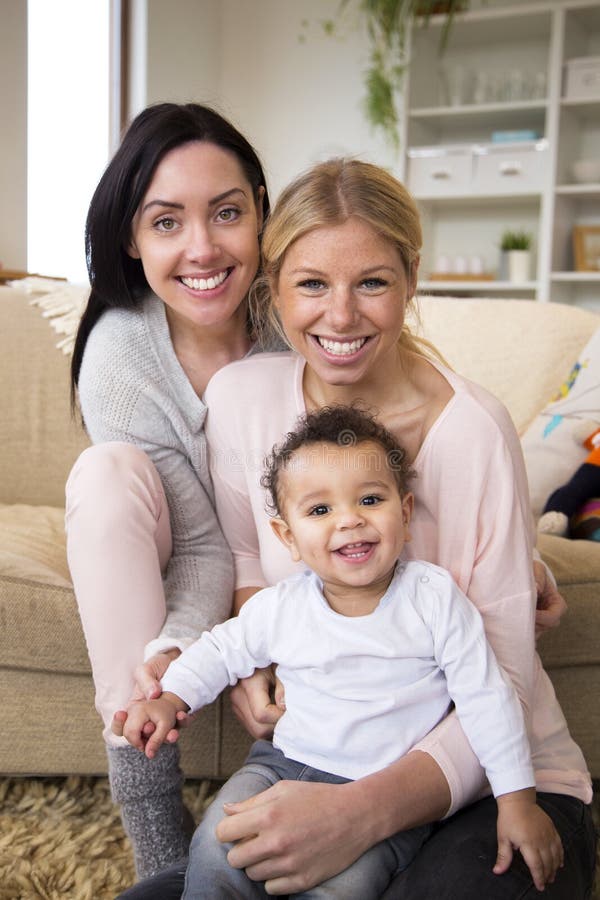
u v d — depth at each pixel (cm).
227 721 148
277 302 116
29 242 403
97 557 117
